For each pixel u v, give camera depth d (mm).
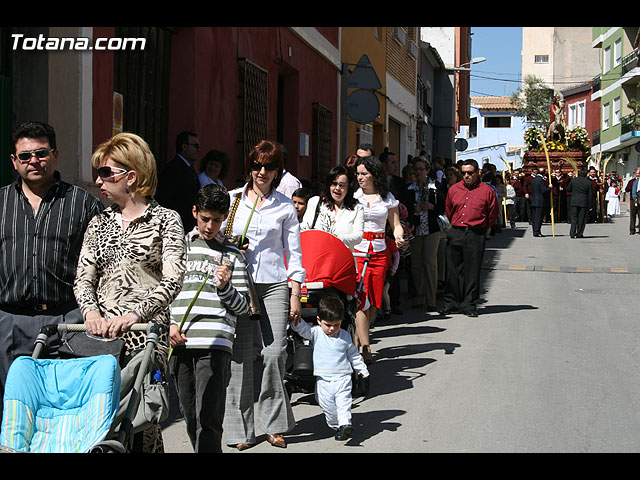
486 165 28375
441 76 44281
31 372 3770
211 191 5098
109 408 3721
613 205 39875
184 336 5016
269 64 14078
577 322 10812
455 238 11438
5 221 4750
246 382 5859
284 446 5902
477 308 12086
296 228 6016
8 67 7934
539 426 6312
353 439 6078
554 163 35844
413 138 32406
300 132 15977
